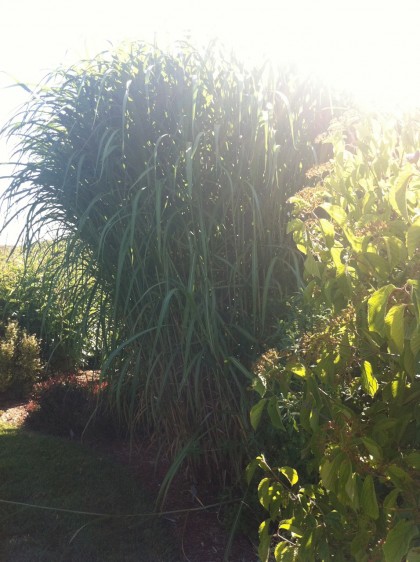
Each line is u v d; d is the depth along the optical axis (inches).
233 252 158.4
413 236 64.7
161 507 154.5
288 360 85.4
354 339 78.0
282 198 156.7
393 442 77.2
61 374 280.8
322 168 91.3
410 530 64.9
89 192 162.6
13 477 187.8
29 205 169.2
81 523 159.3
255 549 143.8
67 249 155.6
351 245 73.8
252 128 148.8
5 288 294.8
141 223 153.9
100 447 216.5
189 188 133.9
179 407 164.4
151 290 155.4
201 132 144.6
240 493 158.9
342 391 87.9
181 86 155.0
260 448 146.5
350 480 70.2
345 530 79.2
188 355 156.1
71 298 174.2
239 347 155.9
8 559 143.2
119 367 170.7
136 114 153.7
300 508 85.0
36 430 242.2
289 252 154.3
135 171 157.3
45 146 167.6
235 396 157.0
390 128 86.0
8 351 307.0
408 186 72.6
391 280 71.8
